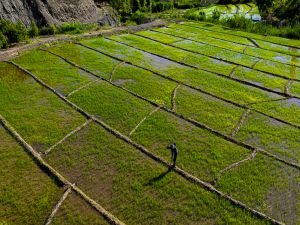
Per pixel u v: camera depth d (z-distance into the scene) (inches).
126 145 645.9
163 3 2755.9
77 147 634.2
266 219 480.4
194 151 634.8
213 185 548.7
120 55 1166.3
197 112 782.5
